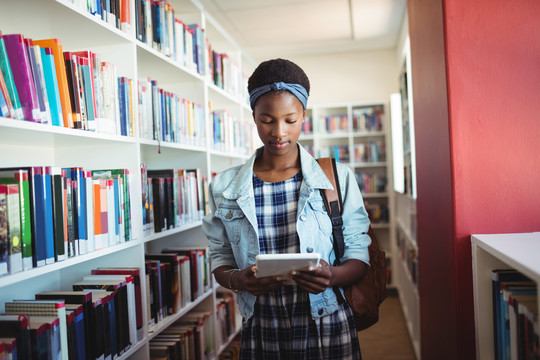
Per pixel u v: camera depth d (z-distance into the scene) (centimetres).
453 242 147
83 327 130
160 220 184
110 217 150
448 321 161
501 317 126
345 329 114
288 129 111
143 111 178
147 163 243
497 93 144
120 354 147
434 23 163
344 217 119
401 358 293
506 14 143
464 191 145
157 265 183
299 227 111
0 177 110
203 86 240
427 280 221
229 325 269
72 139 141
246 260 115
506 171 144
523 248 113
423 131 206
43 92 119
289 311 112
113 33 153
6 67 108
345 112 534
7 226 105
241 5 376
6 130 110
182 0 228
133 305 158
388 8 390
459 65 145
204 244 236
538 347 95
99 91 146
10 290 139
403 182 374
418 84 215
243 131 330
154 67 205
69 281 169
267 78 109
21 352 104
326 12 397
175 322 220
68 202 128
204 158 240
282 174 118
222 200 122
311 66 541
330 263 118
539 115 142
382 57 525
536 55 142
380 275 128
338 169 122
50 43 127
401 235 416
